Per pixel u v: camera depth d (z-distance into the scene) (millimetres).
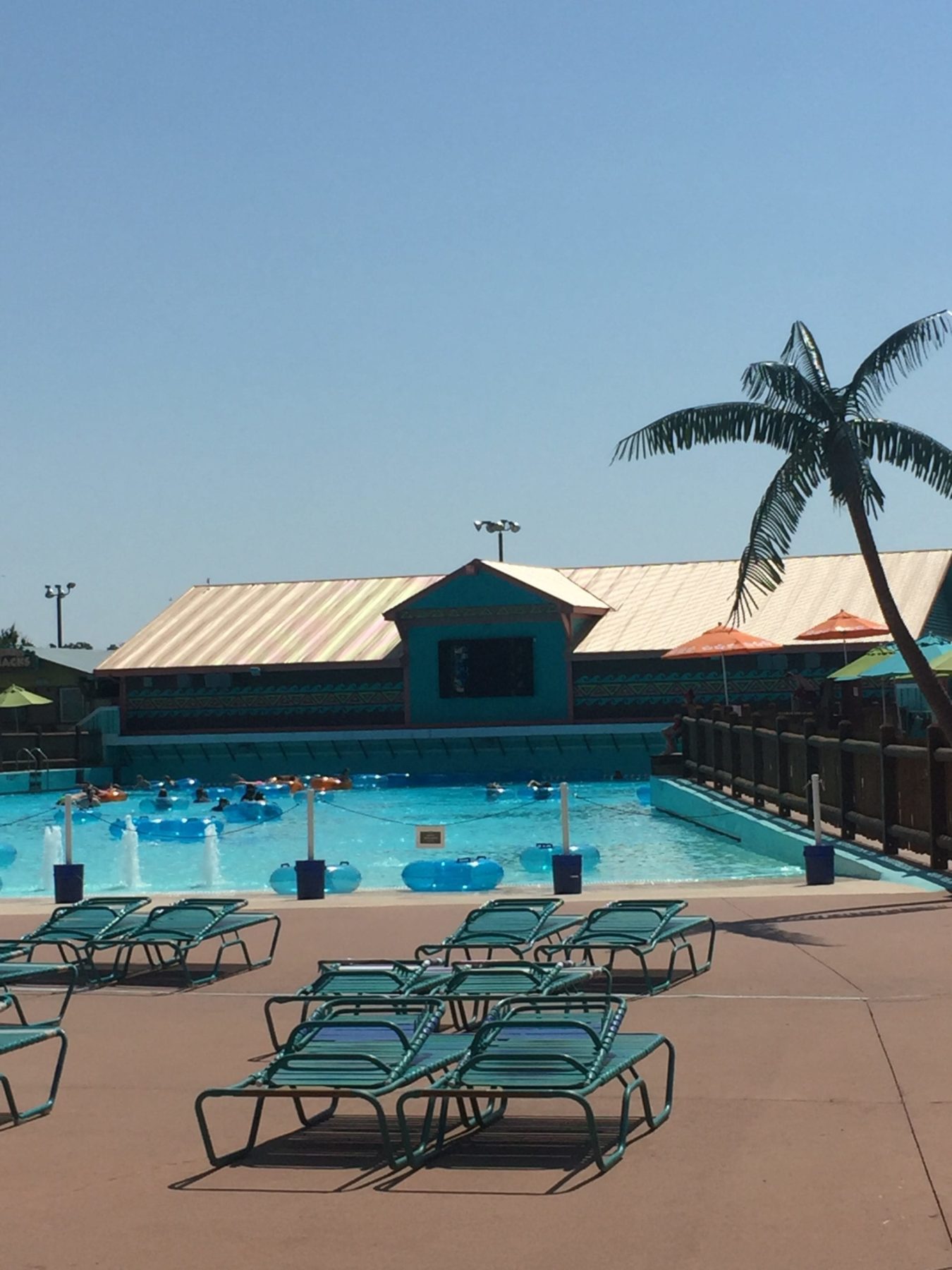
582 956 12234
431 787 42031
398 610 46156
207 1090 7277
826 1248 5574
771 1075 8078
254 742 47094
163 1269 5613
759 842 23516
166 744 47594
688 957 11758
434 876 19297
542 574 48688
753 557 18766
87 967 12297
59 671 52562
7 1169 6914
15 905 16797
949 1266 5363
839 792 20281
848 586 44812
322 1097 7590
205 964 12398
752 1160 6668
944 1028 8977
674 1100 7684
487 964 9578
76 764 46750
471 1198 6316
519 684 45875
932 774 16422
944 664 27000
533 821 31391
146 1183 6668
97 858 27562
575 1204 6180
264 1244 5852
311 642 48562
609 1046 7113
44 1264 5684
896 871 16766
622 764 44625
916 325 18266
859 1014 9438
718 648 36625
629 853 24984
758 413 18562
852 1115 7285
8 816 36938
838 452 18266
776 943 12109
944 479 18281
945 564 44750
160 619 51812
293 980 11555
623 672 45406
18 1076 8727
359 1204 6293
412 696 46562
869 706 36219
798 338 18984
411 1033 7863
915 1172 6395
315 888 16609
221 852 27594
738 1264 5469
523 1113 7594
